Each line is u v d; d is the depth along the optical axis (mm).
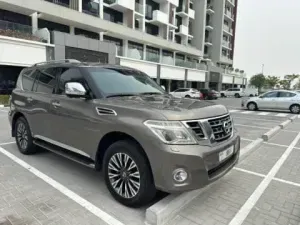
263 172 4535
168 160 2625
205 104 3355
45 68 4645
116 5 26078
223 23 49125
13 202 3176
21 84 5270
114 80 3918
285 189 3812
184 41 39875
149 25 33125
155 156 2680
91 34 24609
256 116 14102
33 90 4770
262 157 5484
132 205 3062
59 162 4688
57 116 3945
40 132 4457
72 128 3680
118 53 23641
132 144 2953
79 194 3436
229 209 3160
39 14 19453
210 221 2877
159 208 2809
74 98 3674
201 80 39000
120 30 25719
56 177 4000
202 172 2734
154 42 30953
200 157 2695
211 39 49250
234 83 52375
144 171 2855
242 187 3840
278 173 4500
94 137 3328
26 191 3490
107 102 3291
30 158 4895
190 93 27141
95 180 3914
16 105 5102
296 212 3127
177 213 3006
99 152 3383
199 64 37969
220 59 49000
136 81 4258
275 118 13180
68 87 3453
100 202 3225
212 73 41938
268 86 69250
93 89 3543
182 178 2666
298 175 4422
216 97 31953
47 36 17750
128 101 3273
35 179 3904
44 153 5215
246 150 5562
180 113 2783
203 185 2762
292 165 4973
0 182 3762
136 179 2957
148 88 4254
